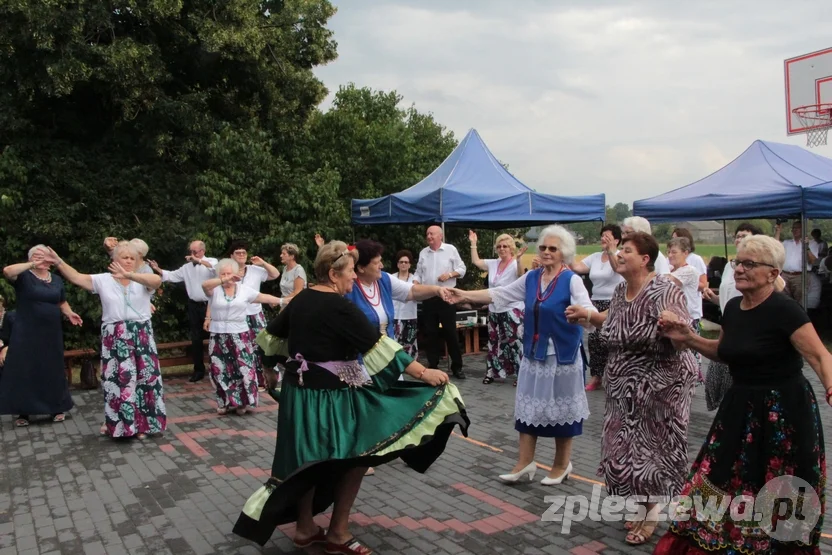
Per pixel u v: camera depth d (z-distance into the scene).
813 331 2.97
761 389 3.09
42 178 10.95
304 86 13.57
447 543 3.95
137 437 6.37
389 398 3.60
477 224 14.12
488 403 7.67
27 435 6.56
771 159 12.12
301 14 13.70
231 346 7.22
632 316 3.81
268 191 12.15
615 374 3.91
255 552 3.88
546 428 4.67
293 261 8.38
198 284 8.99
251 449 6.02
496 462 5.46
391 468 5.34
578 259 7.93
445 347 10.90
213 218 11.56
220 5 11.63
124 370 6.16
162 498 4.80
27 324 6.82
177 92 12.50
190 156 12.78
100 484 5.12
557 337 4.57
